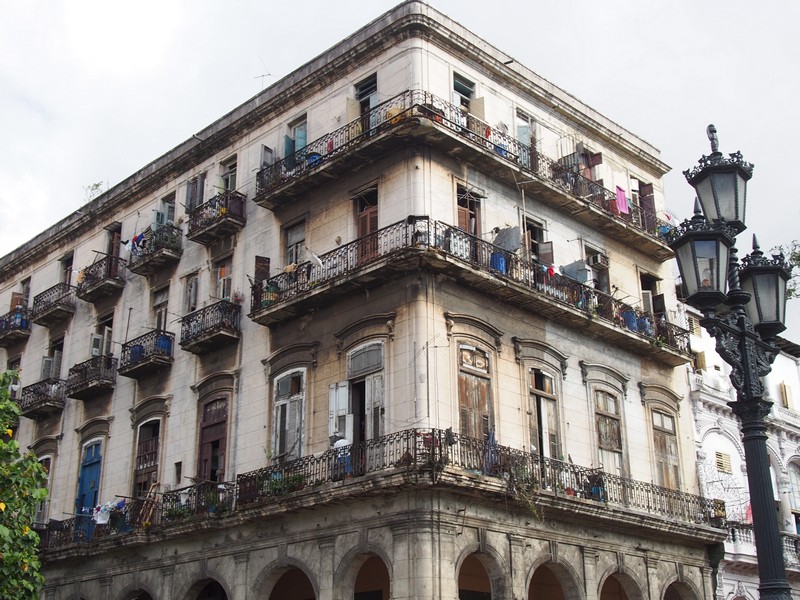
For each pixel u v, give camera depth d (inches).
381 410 876.6
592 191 1140.5
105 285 1307.8
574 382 1041.5
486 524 851.4
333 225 1005.2
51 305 1403.8
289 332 1011.9
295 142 1098.1
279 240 1071.0
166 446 1131.9
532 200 1077.1
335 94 1064.8
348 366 924.6
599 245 1171.3
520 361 974.4
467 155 973.8
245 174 1168.2
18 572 728.3
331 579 850.8
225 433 1051.3
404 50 993.5
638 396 1134.4
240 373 1058.7
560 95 1177.4
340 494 835.4
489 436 883.4
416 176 930.7
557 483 920.9
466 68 1044.5
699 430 1223.5
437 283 899.4
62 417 1343.5
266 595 922.7
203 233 1151.0
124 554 1112.2
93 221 1446.9
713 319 437.7
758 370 443.8
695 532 1075.9
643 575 1021.2
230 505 971.3
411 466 786.8
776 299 461.7
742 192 471.2
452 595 792.3
